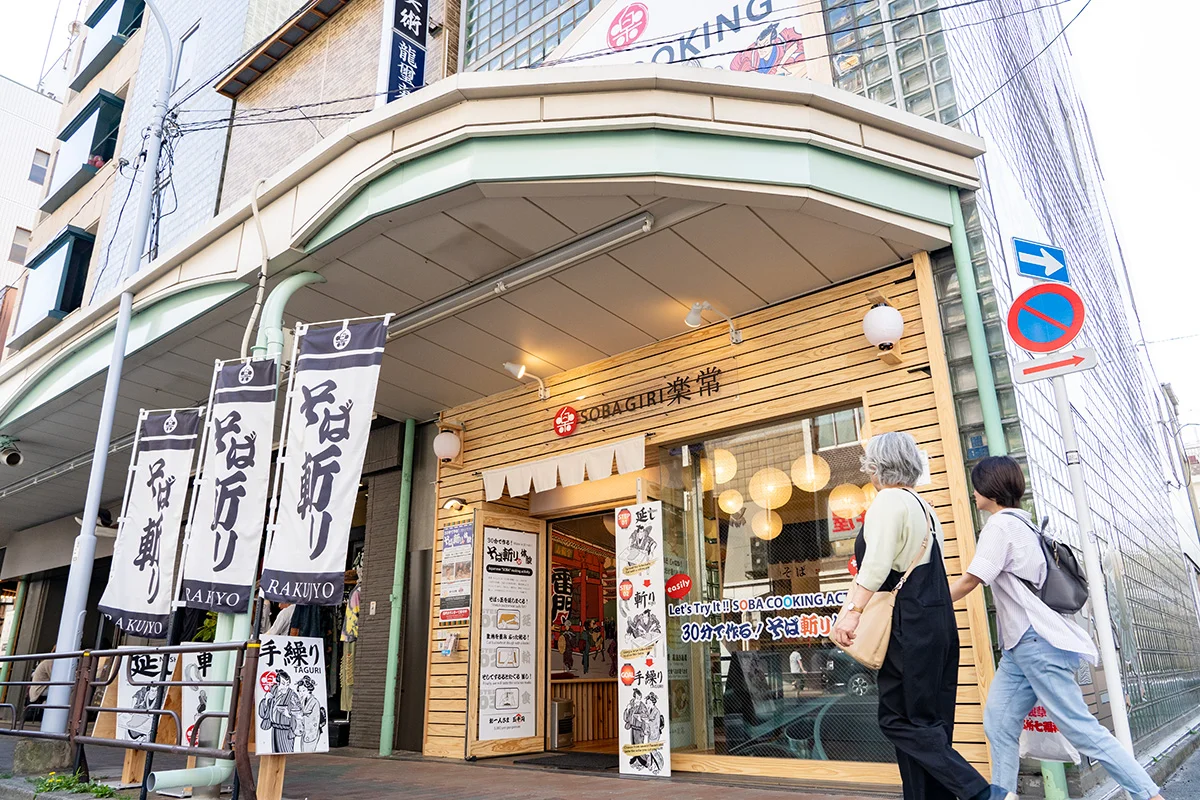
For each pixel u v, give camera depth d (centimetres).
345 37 1045
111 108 1568
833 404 598
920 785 260
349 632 953
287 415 540
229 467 551
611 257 583
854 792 492
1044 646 306
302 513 508
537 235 573
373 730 843
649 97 510
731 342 668
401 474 924
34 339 1443
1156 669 823
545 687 808
